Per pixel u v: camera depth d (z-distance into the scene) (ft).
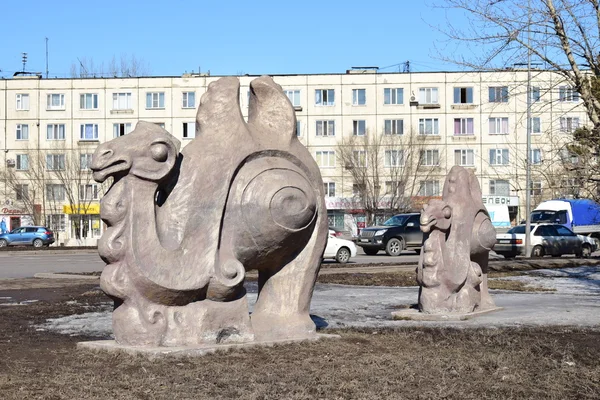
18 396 21.08
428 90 197.57
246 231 28.99
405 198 190.49
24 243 160.76
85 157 200.64
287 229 29.32
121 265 26.89
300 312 30.76
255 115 31.68
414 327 36.04
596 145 64.23
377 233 113.60
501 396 21.90
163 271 27.04
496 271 76.84
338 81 198.49
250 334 28.89
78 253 130.41
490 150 194.70
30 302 49.73
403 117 198.29
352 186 197.88
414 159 193.98
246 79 196.95
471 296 40.63
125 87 200.54
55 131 201.98
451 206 41.65
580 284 62.54
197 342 27.55
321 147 199.41
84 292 56.39
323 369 25.18
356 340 31.14
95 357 26.63
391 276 70.79
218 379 23.34
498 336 32.48
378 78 198.39
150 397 21.16
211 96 30.01
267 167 29.68
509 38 63.52
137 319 27.07
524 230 115.75
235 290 28.45
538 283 63.41
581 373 25.08
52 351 28.66
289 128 31.12
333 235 108.58
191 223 28.04
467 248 41.19
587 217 146.20
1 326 37.45
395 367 25.63
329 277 70.08
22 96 201.98
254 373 24.34
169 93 199.82
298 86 199.11
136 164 27.07
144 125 28.04
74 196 200.75
